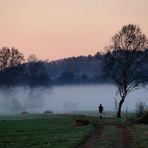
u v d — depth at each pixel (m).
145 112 68.62
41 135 54.03
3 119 87.06
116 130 56.72
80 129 59.47
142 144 40.94
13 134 57.00
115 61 99.88
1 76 193.38
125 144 41.94
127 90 98.88
